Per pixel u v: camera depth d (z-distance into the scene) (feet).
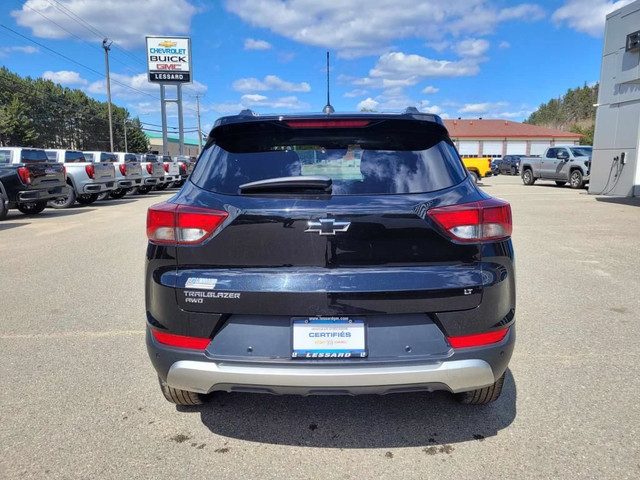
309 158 8.13
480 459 7.63
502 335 7.55
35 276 19.89
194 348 7.39
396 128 8.45
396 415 9.04
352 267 7.12
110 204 53.26
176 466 7.52
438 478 7.18
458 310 7.18
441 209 7.23
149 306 7.80
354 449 7.97
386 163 7.94
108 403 9.52
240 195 7.52
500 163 129.49
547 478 7.11
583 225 31.78
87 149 352.08
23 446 8.04
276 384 7.14
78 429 8.58
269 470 7.43
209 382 7.33
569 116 570.05
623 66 49.26
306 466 7.52
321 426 8.70
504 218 7.49
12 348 12.31
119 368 11.14
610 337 12.70
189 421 8.87
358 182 7.65
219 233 7.28
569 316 14.39
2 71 290.97
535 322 13.89
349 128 8.41
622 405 9.21
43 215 42.39
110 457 7.75
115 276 19.90
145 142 394.93
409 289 7.02
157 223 7.58
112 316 14.84
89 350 12.19
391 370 7.02
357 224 7.09
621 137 50.80
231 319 7.31
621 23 49.03
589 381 10.22
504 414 8.98
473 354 7.25
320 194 7.37
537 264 20.99
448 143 8.54
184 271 7.44
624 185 50.88
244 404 9.51
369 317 7.14
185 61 171.73
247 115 8.52
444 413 9.08
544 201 47.37
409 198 7.37
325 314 7.06
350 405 9.45
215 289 7.18
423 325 7.19
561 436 8.21
